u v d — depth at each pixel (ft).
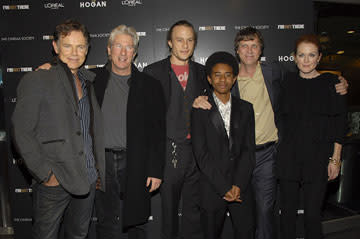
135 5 8.46
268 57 8.67
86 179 5.35
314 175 6.50
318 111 6.42
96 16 8.46
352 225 9.89
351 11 10.03
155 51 8.57
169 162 6.82
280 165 6.90
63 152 5.09
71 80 5.38
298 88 6.64
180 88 6.88
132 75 6.43
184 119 6.82
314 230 6.59
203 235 6.56
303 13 8.60
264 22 8.60
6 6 8.39
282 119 6.97
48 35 8.43
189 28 6.70
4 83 8.50
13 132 4.81
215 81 6.01
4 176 9.37
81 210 5.78
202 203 6.26
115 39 6.11
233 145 6.14
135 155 6.17
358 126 11.14
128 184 6.19
